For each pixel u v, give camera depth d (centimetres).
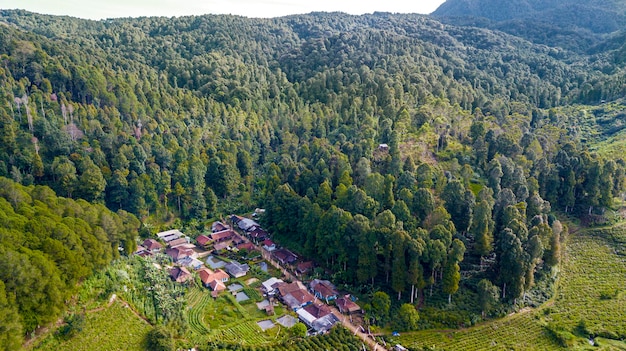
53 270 6556
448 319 8712
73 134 12838
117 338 7031
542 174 12706
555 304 9362
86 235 7706
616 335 8319
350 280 9988
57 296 6431
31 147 11769
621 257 10719
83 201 9169
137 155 12838
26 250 6444
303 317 8806
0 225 6750
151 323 7631
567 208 12688
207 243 11988
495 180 12200
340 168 13212
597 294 9600
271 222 12781
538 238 9125
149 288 8481
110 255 8312
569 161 12794
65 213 8306
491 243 10100
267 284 10000
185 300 8838
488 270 9956
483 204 10038
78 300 7250
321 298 9569
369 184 11800
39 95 13488
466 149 14850
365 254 9588
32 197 8750
